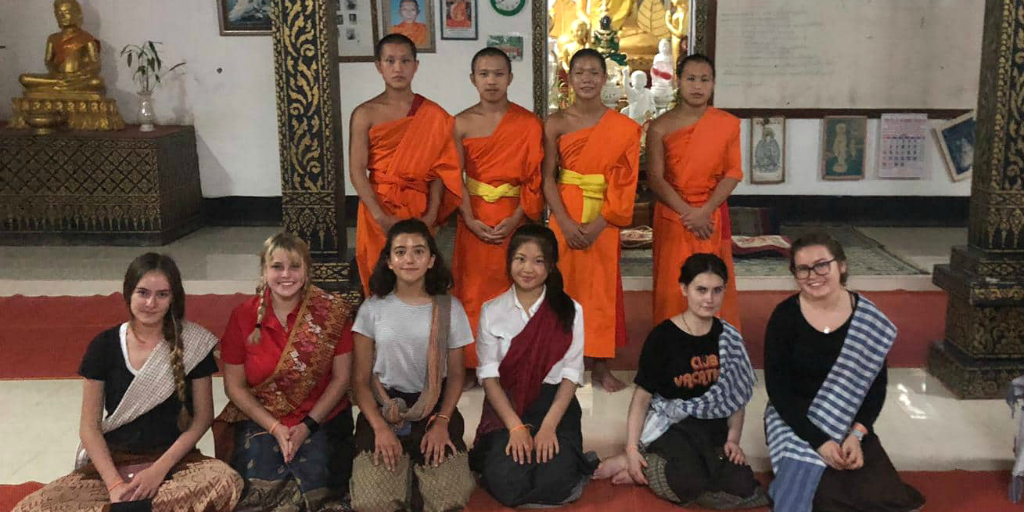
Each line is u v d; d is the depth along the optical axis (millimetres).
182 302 2744
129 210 6207
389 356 2928
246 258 5867
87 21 6621
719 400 2938
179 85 6742
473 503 2908
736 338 2994
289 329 2889
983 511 2834
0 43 6637
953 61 6492
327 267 3881
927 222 6766
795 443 2816
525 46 6516
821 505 2729
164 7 6621
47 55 6367
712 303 2904
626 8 7121
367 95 6699
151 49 6582
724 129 3633
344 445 2939
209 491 2639
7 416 3564
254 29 6641
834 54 6504
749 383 2982
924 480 3023
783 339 2900
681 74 3635
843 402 2789
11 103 6699
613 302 3684
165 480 2648
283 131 3816
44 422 3508
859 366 2795
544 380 3002
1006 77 3400
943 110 6586
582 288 3686
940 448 3193
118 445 2725
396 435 2906
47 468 3123
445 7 6508
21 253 6027
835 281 2811
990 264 3518
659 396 3004
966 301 3602
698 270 2904
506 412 2934
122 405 2674
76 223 6223
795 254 2832
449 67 6625
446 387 2998
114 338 2703
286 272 2814
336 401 2914
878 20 6438
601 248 3658
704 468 2859
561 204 3643
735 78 6559
